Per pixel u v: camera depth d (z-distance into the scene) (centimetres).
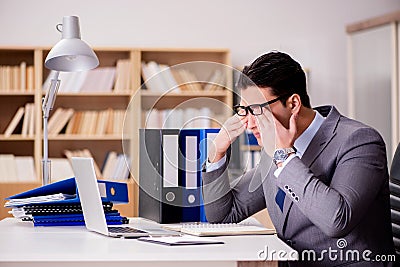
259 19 728
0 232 268
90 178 257
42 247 219
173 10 717
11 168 656
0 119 676
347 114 733
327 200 251
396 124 641
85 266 204
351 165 264
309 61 733
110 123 676
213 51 674
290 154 266
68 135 664
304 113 281
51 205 296
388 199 276
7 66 668
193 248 215
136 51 668
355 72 692
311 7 734
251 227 268
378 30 661
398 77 641
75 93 661
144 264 204
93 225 265
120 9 710
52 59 338
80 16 705
